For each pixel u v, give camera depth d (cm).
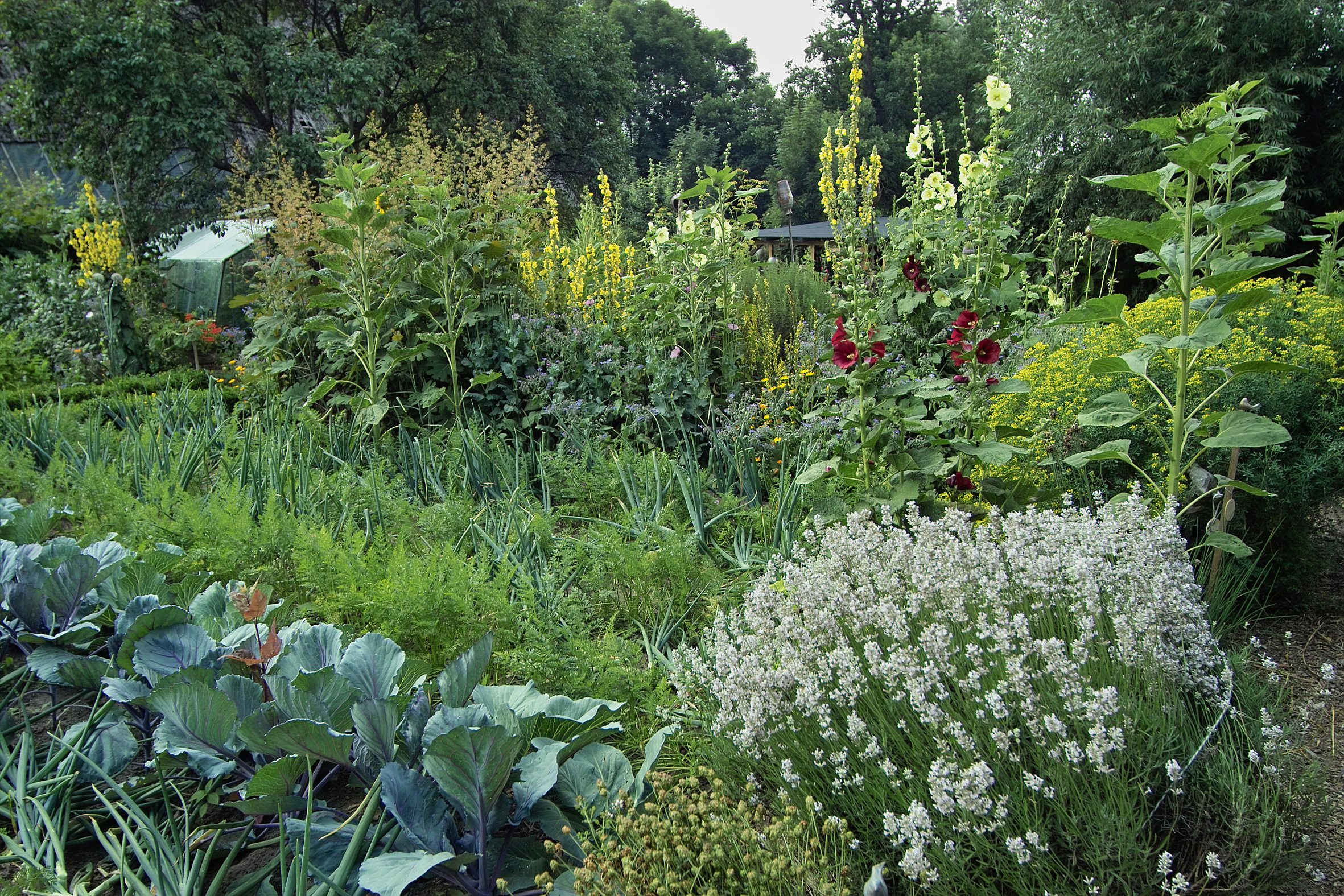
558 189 2006
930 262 542
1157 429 340
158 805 222
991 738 189
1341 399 349
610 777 215
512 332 587
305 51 1523
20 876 189
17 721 261
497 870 197
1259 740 204
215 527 346
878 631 232
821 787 203
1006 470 395
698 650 270
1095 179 304
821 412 385
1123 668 207
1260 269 270
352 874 189
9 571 302
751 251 923
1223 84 1472
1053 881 172
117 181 1291
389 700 220
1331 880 188
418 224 641
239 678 231
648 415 545
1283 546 333
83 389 812
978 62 3294
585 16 2245
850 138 616
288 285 651
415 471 473
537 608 290
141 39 1276
